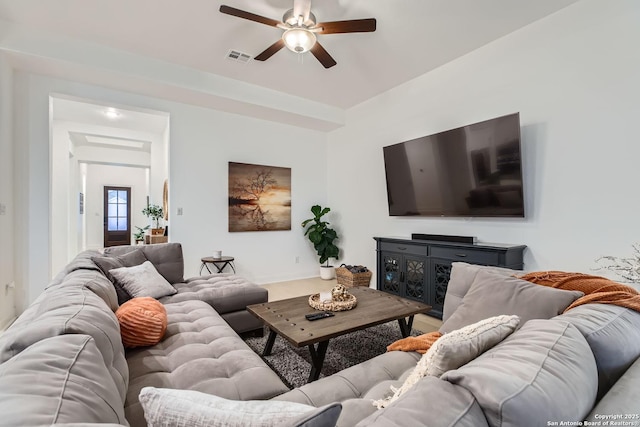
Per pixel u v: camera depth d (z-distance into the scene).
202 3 2.47
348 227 5.00
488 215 3.00
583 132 2.44
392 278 3.76
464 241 3.08
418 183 3.66
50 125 3.29
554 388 0.63
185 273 4.15
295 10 2.21
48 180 3.26
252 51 3.19
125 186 9.43
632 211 2.21
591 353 0.83
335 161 5.27
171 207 4.05
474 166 3.08
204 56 3.30
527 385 0.61
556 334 0.84
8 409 0.52
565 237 2.55
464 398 0.60
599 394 0.84
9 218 3.01
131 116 4.90
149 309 1.69
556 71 2.58
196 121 4.20
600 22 2.35
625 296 1.18
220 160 4.40
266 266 4.86
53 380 0.65
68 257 6.03
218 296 2.51
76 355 0.78
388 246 3.80
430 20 2.67
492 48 3.01
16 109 3.11
